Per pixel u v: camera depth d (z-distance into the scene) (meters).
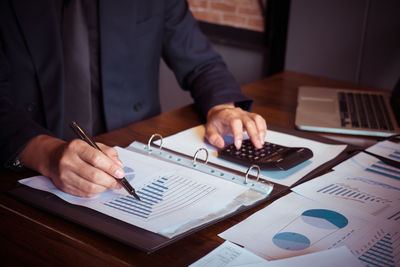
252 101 1.09
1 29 1.01
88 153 0.68
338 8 1.50
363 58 1.50
